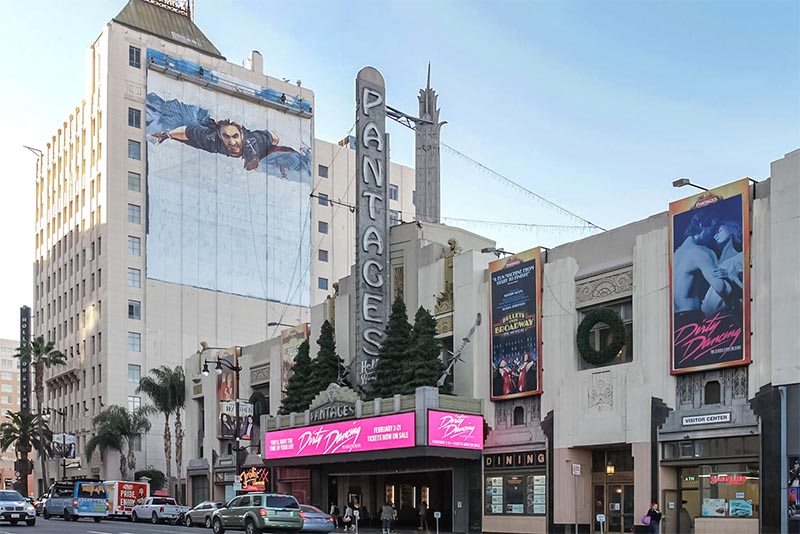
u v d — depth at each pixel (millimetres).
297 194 110812
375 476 50719
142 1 105625
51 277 110375
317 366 50531
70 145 107688
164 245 97625
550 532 37844
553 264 39750
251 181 106312
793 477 28766
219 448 65750
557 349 38906
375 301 48625
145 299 95500
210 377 68062
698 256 33062
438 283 46531
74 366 99438
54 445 86750
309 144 113062
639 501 34000
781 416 29375
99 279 96062
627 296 36219
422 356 42781
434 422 39969
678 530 33094
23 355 93625
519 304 41031
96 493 56906
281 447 50125
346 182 117812
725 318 31766
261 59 110375
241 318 102438
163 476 82062
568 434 37750
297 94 112312
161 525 50500
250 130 107250
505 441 41031
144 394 94000
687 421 32688
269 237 107000
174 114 100750
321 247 113375
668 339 33969
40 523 48969
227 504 37625
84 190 102125
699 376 32750
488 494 41625
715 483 32031
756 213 31328
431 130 56656
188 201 100250
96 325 95875
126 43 98938
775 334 29875
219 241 102250
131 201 96625
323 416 46906
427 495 46844
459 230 50875
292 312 107625
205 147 102625
